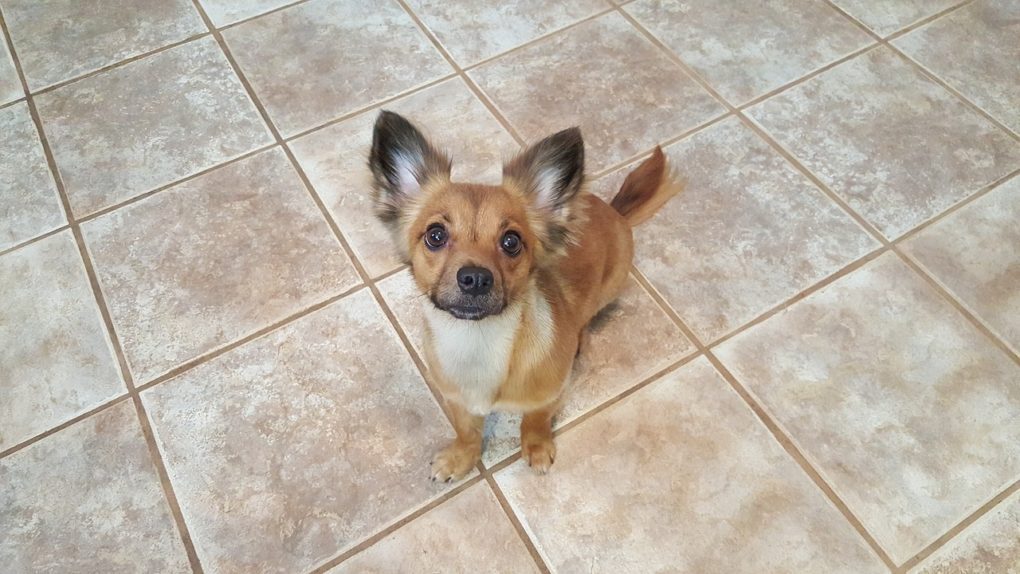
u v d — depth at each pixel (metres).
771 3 1.38
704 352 0.98
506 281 0.71
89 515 0.86
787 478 0.88
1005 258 1.06
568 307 0.81
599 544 0.84
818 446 0.91
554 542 0.84
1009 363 0.97
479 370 0.77
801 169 1.16
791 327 1.00
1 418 0.93
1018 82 1.26
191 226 1.10
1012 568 0.82
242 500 0.87
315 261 1.06
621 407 0.94
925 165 1.16
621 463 0.90
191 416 0.93
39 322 1.01
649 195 0.98
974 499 0.87
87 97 1.25
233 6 1.38
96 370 0.97
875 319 1.01
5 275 1.05
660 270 1.06
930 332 1.00
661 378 0.96
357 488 0.88
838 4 1.38
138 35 1.34
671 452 0.90
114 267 1.06
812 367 0.97
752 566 0.83
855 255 1.07
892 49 1.31
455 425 0.86
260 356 0.98
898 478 0.88
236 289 1.04
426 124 1.21
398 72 1.28
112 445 0.91
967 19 1.35
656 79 1.27
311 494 0.88
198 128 1.21
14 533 0.85
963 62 1.29
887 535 0.84
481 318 0.70
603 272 0.89
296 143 1.19
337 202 1.12
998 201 1.12
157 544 0.85
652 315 1.01
